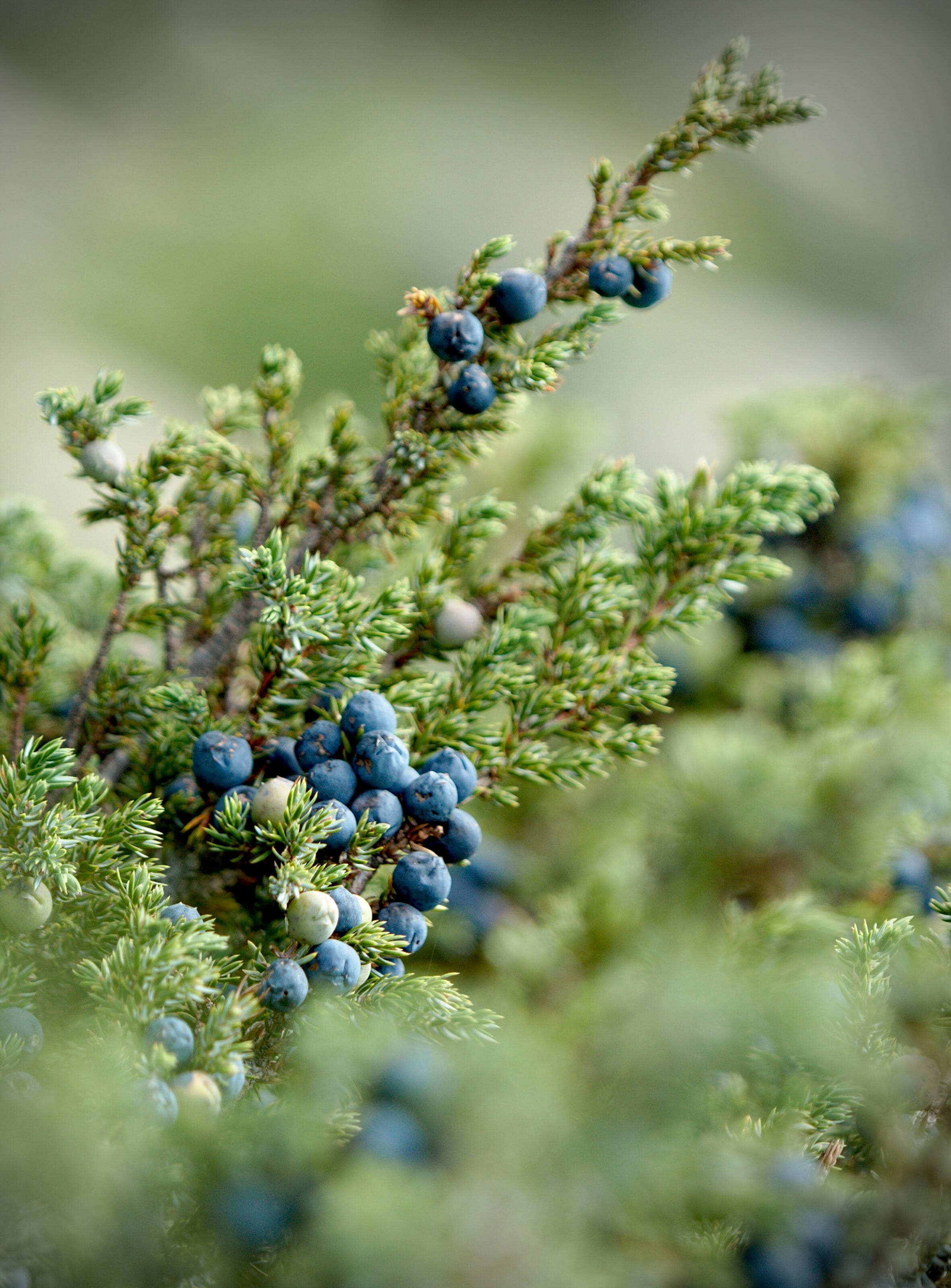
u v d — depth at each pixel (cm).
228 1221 40
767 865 50
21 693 47
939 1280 42
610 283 45
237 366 173
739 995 40
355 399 139
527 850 53
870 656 54
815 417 56
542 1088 39
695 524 47
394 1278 38
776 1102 43
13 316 163
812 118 45
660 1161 39
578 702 47
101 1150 39
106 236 187
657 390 177
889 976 43
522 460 57
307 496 47
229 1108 41
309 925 42
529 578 49
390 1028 41
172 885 45
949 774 50
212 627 48
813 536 56
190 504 47
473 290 45
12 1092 40
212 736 44
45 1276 39
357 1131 40
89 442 46
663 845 51
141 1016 41
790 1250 40
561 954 49
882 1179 41
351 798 43
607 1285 38
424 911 43
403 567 51
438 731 46
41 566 52
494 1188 38
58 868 42
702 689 56
